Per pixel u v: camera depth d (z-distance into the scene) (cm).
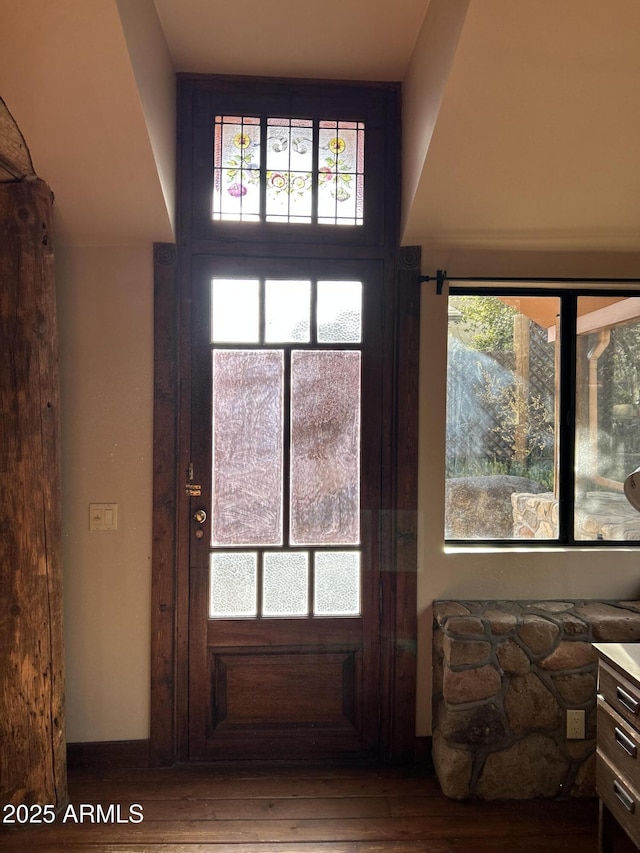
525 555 233
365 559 235
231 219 232
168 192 216
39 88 176
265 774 226
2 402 193
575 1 160
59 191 206
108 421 226
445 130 191
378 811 203
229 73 228
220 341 232
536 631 208
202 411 231
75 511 226
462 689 206
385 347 234
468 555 232
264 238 232
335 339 234
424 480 233
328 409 235
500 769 207
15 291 193
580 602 230
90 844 188
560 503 244
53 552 201
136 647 228
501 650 207
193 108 229
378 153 235
